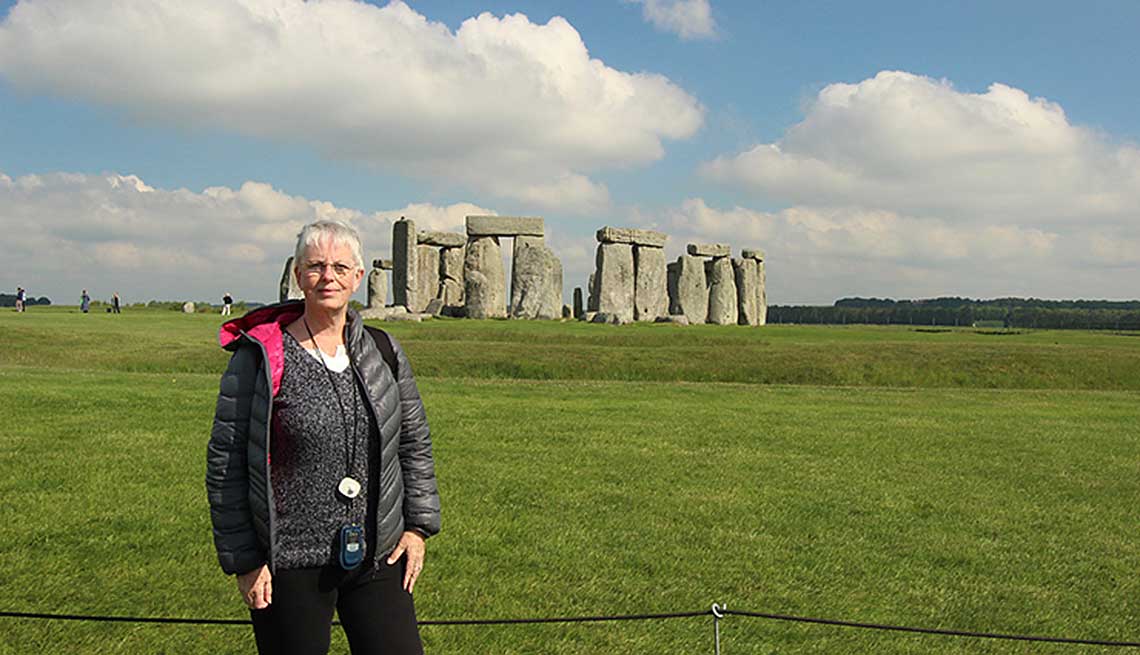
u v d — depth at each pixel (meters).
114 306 54.44
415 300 51.34
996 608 7.94
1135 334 47.72
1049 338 40.44
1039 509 11.18
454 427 15.55
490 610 7.52
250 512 4.33
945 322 105.00
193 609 7.33
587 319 49.22
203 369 24.39
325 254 4.43
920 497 11.62
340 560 4.38
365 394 4.52
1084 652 7.13
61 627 6.88
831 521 10.38
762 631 7.30
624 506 10.73
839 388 24.34
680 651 6.90
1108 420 18.95
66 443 12.81
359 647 4.57
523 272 51.44
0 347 25.81
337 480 4.41
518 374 25.77
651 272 54.50
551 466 12.68
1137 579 8.76
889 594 8.18
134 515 9.58
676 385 23.91
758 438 15.41
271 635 4.39
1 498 10.01
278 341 4.44
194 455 12.36
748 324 59.97
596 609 7.62
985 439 15.98
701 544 9.41
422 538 4.79
